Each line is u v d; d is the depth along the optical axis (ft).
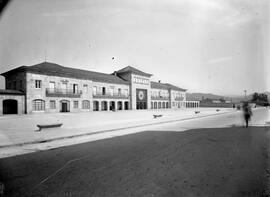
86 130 33.35
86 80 113.80
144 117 65.98
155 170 13.25
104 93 127.44
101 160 15.89
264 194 9.15
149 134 29.58
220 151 17.70
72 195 9.81
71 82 106.32
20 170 13.61
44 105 93.91
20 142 22.85
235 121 48.06
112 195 9.76
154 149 19.43
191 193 9.76
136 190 10.26
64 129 34.73
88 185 11.00
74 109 106.63
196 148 19.36
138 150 19.15
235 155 15.99
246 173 11.84
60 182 11.48
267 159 13.51
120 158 16.40
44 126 33.76
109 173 12.85
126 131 33.76
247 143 20.20
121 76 149.79
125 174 12.62
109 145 21.90
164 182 11.21
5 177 12.27
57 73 99.55
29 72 88.74
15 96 84.53
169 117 63.62
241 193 9.46
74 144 22.82
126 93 141.79
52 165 14.71
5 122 49.88
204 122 47.62
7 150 19.92
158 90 172.35
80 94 109.50
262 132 26.16
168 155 17.02
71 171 13.34
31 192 10.15
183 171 12.89
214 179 11.35
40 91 92.53
